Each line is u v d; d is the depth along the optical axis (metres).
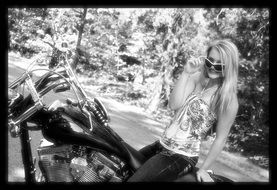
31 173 3.00
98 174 2.91
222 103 2.82
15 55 20.58
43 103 2.87
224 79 2.83
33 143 5.45
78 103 2.92
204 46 15.09
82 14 19.75
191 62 2.94
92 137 2.87
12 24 21.84
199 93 2.95
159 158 2.88
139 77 20.91
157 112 16.30
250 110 14.65
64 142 2.86
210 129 3.05
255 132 14.24
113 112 12.29
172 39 16.08
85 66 22.22
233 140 14.37
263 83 13.99
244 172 9.38
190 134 2.93
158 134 10.47
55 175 2.88
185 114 2.93
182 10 15.51
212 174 3.17
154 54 20.55
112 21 21.27
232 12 14.80
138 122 11.75
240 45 14.83
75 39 19.77
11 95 2.91
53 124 2.85
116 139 2.95
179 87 2.95
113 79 21.84
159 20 16.11
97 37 21.78
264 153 13.33
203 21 15.36
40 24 19.67
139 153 3.04
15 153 4.80
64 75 3.00
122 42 21.59
